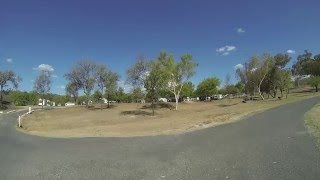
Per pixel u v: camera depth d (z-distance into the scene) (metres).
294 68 129.62
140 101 87.81
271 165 10.19
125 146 16.33
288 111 35.62
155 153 13.64
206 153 13.02
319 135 16.00
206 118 36.66
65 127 37.12
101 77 73.12
